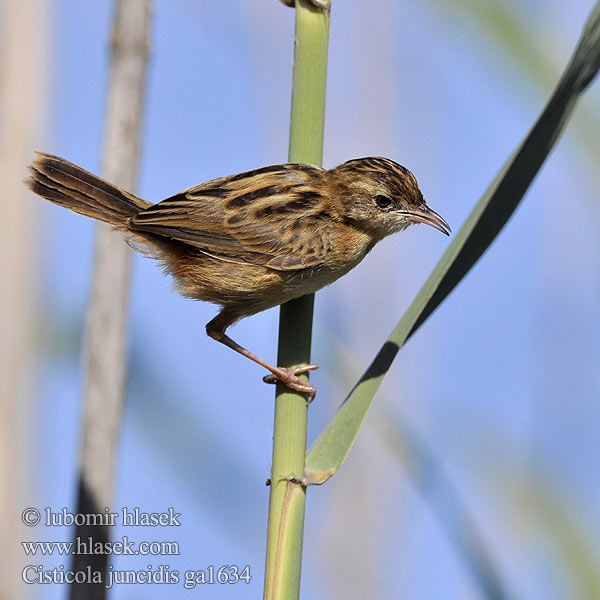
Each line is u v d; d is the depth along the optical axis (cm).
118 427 867
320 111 767
